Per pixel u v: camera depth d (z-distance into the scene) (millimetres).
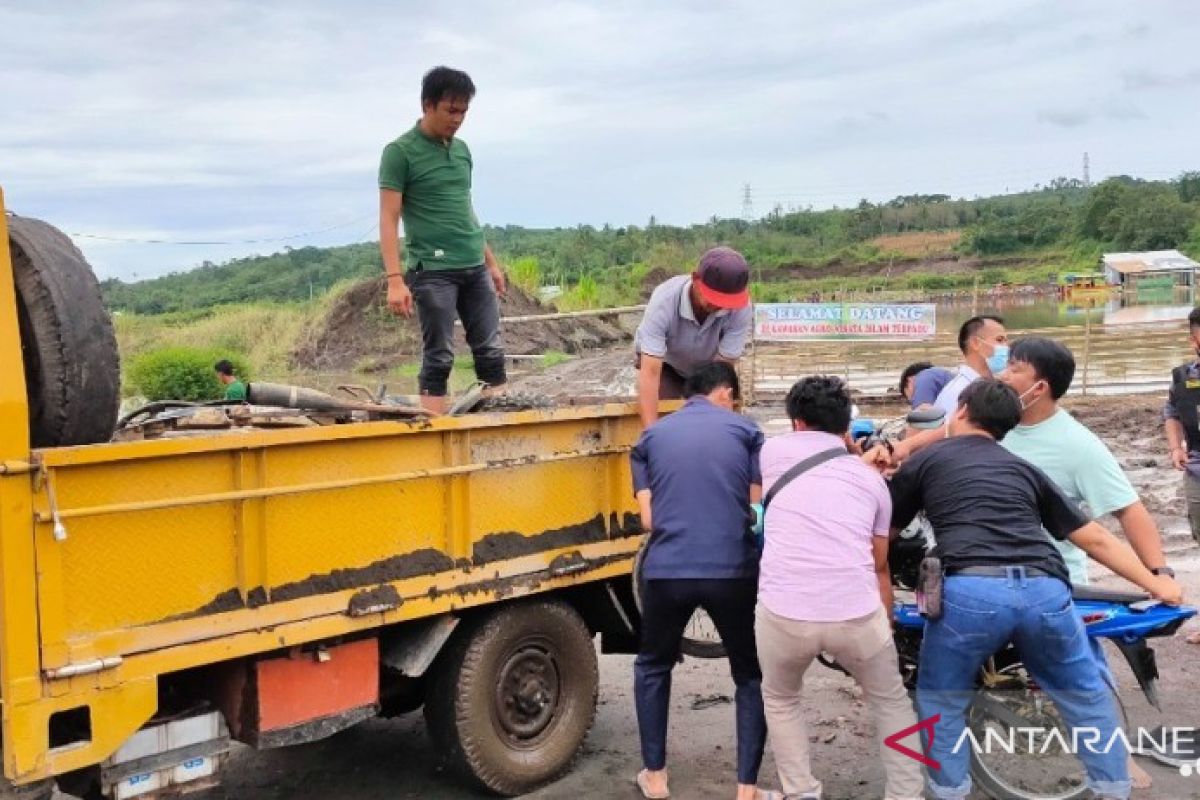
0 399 3590
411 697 5398
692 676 6949
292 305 37938
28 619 3676
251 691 4402
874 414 18984
